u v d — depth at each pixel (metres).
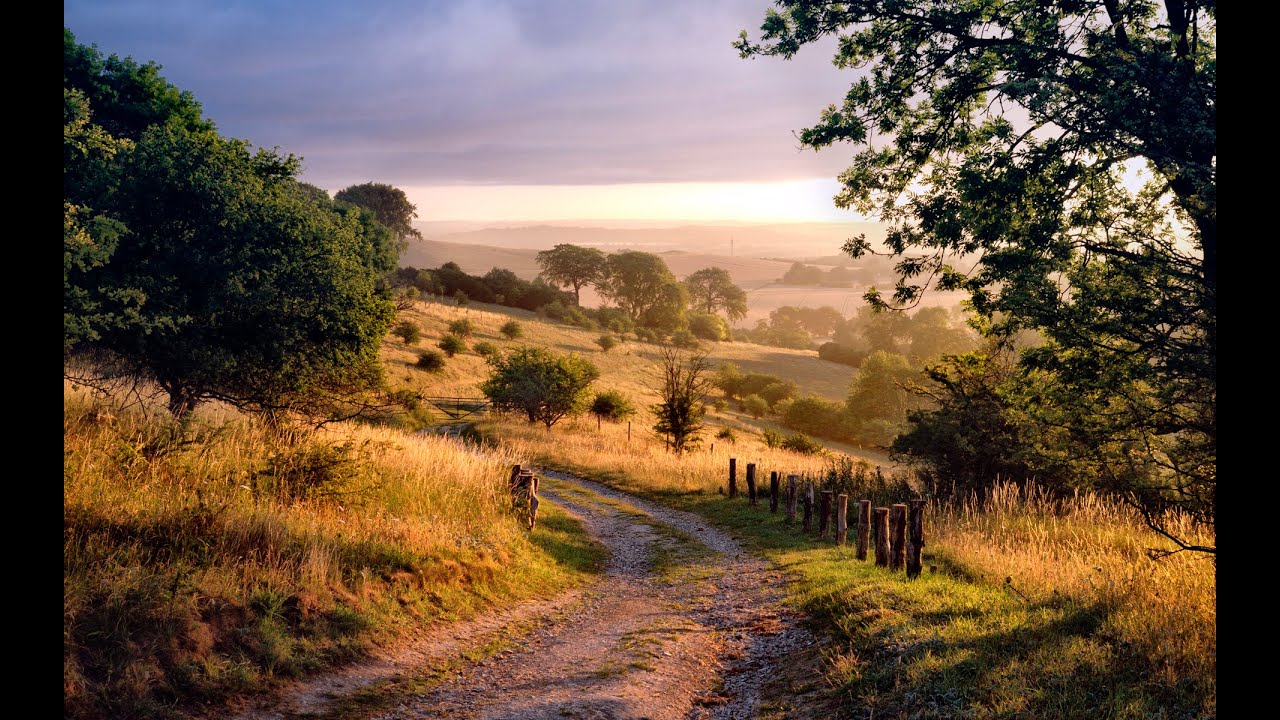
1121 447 8.01
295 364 17.48
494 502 14.39
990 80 10.40
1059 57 9.30
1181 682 5.57
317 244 17.81
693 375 35.22
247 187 16.55
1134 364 7.52
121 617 5.79
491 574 10.66
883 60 11.10
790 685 7.02
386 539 9.93
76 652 5.33
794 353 120.56
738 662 8.03
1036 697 5.53
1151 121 7.76
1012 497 14.31
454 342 67.19
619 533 17.16
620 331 106.00
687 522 18.75
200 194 15.51
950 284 10.52
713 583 12.20
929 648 6.80
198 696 5.70
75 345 14.48
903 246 10.52
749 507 19.77
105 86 21.34
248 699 5.93
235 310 16.36
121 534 7.23
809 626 8.78
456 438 35.66
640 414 58.22
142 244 14.95
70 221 12.20
